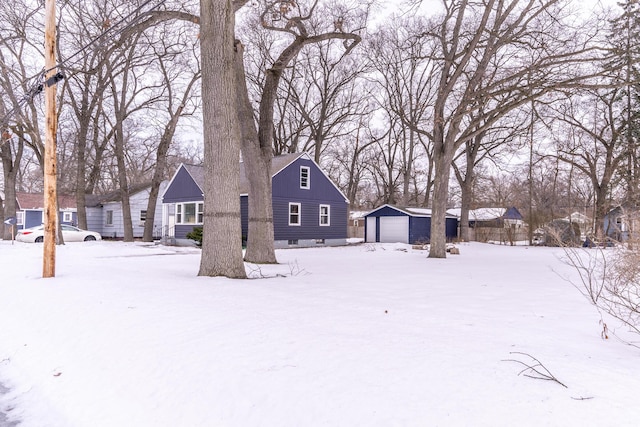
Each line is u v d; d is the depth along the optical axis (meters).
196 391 3.54
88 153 35.47
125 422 3.37
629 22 22.08
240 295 6.81
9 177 29.19
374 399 3.02
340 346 4.12
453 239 33.56
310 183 28.55
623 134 28.45
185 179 28.38
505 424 2.60
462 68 16.95
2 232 31.16
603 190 28.09
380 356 3.81
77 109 26.55
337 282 9.05
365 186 61.78
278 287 7.88
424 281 9.55
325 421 2.86
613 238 5.82
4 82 22.12
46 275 9.31
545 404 2.81
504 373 3.34
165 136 28.33
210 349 4.22
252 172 14.52
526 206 41.59
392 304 6.42
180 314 5.54
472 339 4.36
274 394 3.26
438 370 3.44
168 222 30.23
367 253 21.30
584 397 2.88
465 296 7.36
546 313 5.84
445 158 18.31
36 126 22.25
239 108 14.38
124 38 12.55
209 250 9.46
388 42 30.45
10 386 4.49
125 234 28.27
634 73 17.89
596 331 4.77
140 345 4.62
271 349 4.11
